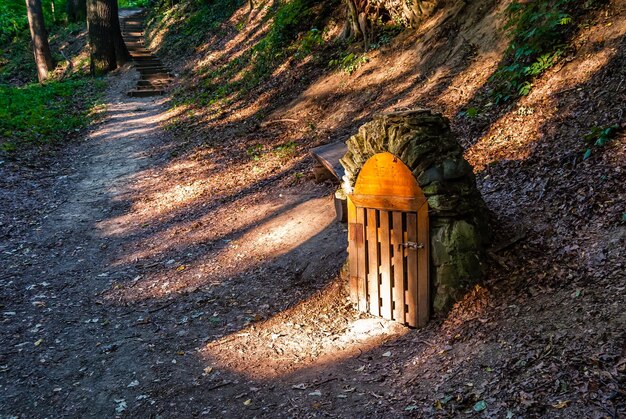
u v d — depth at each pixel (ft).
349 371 13.76
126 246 24.35
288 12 50.88
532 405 10.41
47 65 77.66
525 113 23.04
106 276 21.42
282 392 13.28
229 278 20.38
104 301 19.33
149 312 18.39
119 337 16.76
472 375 11.97
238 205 27.25
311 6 49.80
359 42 39.99
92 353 15.85
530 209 17.43
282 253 21.31
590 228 15.38
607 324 11.76
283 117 38.58
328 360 14.47
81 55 81.97
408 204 14.88
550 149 20.13
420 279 14.98
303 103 38.86
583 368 10.83
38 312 18.54
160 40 83.25
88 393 13.89
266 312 17.72
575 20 24.94
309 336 15.92
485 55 29.07
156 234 25.40
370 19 39.09
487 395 11.16
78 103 56.08
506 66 26.68
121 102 56.59
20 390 14.11
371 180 15.53
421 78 31.83
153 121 48.26
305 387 13.32
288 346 15.52
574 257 14.53
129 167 36.27
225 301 18.74
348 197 16.43
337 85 37.73
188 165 35.19
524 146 21.42
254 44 56.08
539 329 12.54
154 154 38.75
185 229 25.45
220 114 44.39
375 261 15.99
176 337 16.61
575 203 16.65
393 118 15.19
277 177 29.68
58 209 29.01
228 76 53.78
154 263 22.41
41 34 76.69
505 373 11.58
